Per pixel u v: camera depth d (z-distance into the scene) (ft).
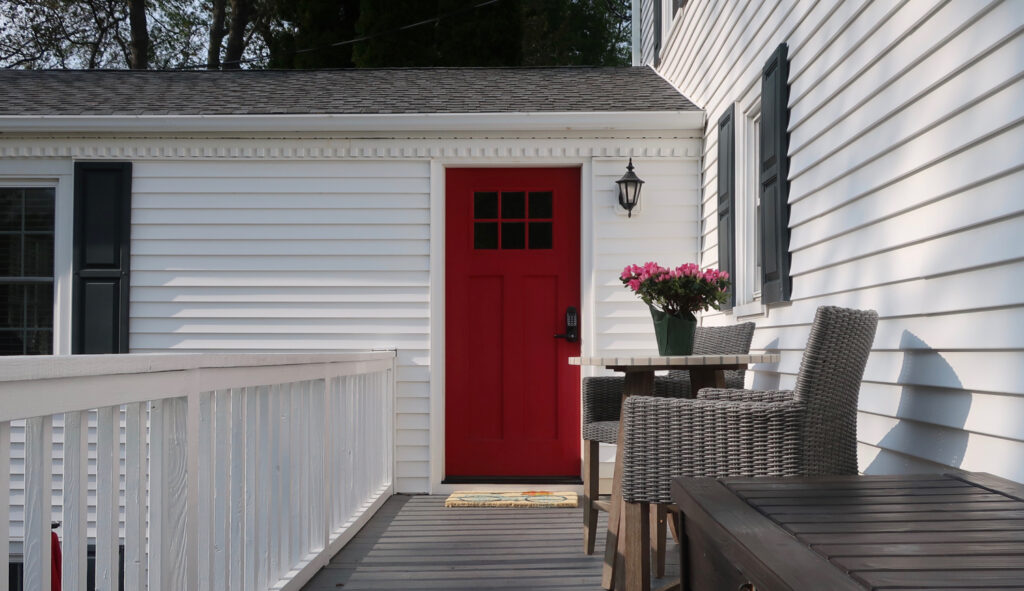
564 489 18.40
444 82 22.50
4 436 4.92
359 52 47.85
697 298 12.16
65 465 5.78
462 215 19.45
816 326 8.23
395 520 15.67
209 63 60.03
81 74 23.98
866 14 9.68
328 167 19.11
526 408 19.29
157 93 21.15
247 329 18.93
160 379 6.77
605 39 61.52
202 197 19.04
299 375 11.02
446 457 19.30
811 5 11.54
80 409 5.54
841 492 5.76
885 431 9.68
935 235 8.14
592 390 13.50
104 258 18.85
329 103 19.77
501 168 19.48
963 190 7.62
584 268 18.99
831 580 3.58
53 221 19.29
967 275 7.63
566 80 22.85
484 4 44.78
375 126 18.63
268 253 18.99
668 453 8.85
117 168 18.94
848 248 10.37
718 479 6.35
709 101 18.38
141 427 6.63
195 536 7.48
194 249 18.98
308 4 51.08
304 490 11.98
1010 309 6.93
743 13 15.48
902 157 8.83
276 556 10.34
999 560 3.93
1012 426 6.95
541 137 19.04
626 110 18.97
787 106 12.60
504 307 19.36
